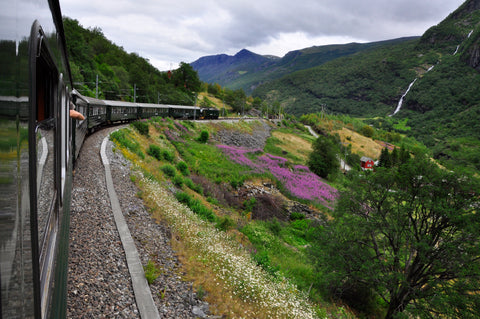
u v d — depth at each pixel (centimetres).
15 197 102
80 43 6272
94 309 488
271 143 6981
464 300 1294
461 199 1393
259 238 1734
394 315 1424
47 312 174
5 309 87
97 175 1213
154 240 808
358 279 1623
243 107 12500
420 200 1487
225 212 2039
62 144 321
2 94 87
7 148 93
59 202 287
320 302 1330
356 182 1697
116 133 2147
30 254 125
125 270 623
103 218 839
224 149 4206
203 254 829
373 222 1602
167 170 2039
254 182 3231
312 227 2433
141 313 509
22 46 114
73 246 655
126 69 9200
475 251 1321
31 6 133
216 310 598
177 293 607
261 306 686
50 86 230
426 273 1492
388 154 6494
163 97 9181
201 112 6362
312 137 9906
